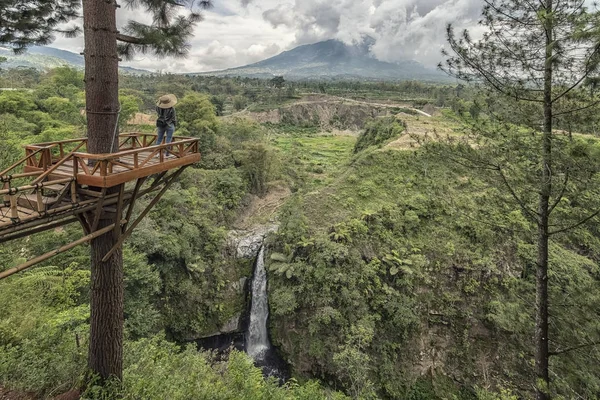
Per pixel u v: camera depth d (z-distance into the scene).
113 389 8.05
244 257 27.88
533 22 9.09
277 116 92.56
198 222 27.52
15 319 11.24
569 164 8.43
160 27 8.96
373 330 20.59
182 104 39.88
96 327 7.96
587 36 7.12
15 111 35.91
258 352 24.86
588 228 10.12
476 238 22.97
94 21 6.89
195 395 9.37
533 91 9.55
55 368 8.82
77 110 41.44
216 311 25.05
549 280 11.44
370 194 27.70
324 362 20.72
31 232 6.25
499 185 10.34
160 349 13.13
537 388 9.88
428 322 21.94
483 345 21.17
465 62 10.05
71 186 6.32
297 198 29.36
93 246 7.55
